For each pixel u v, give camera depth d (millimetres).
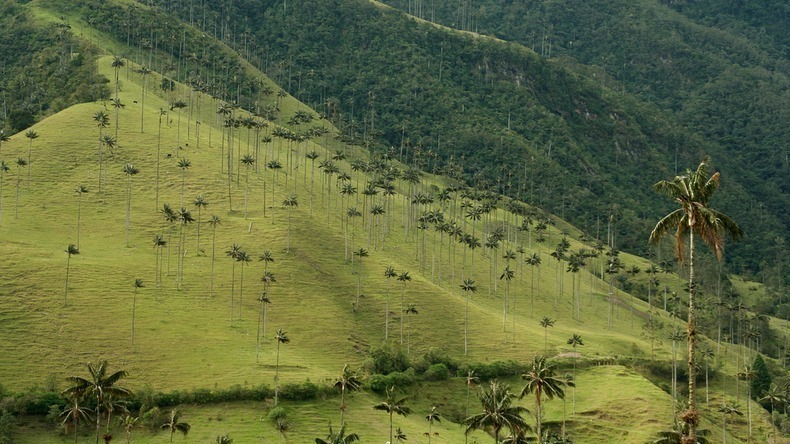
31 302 172375
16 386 145000
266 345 181625
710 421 195500
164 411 147375
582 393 186000
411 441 148375
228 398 153000
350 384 147000
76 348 161000
